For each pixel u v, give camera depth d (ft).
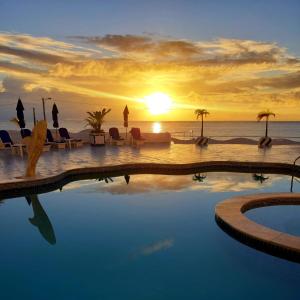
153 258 15.72
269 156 42.88
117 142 57.47
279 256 15.15
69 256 15.97
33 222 21.06
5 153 45.88
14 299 12.34
